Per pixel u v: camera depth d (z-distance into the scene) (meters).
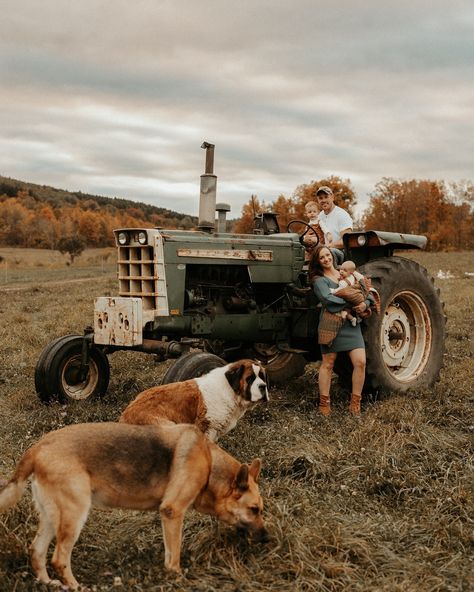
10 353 9.57
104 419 5.92
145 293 5.93
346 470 4.59
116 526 3.92
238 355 7.36
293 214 51.00
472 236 65.06
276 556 3.38
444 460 4.84
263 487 4.36
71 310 14.62
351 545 3.50
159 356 6.20
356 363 6.09
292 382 7.41
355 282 6.14
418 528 3.83
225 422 4.69
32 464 3.12
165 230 5.98
